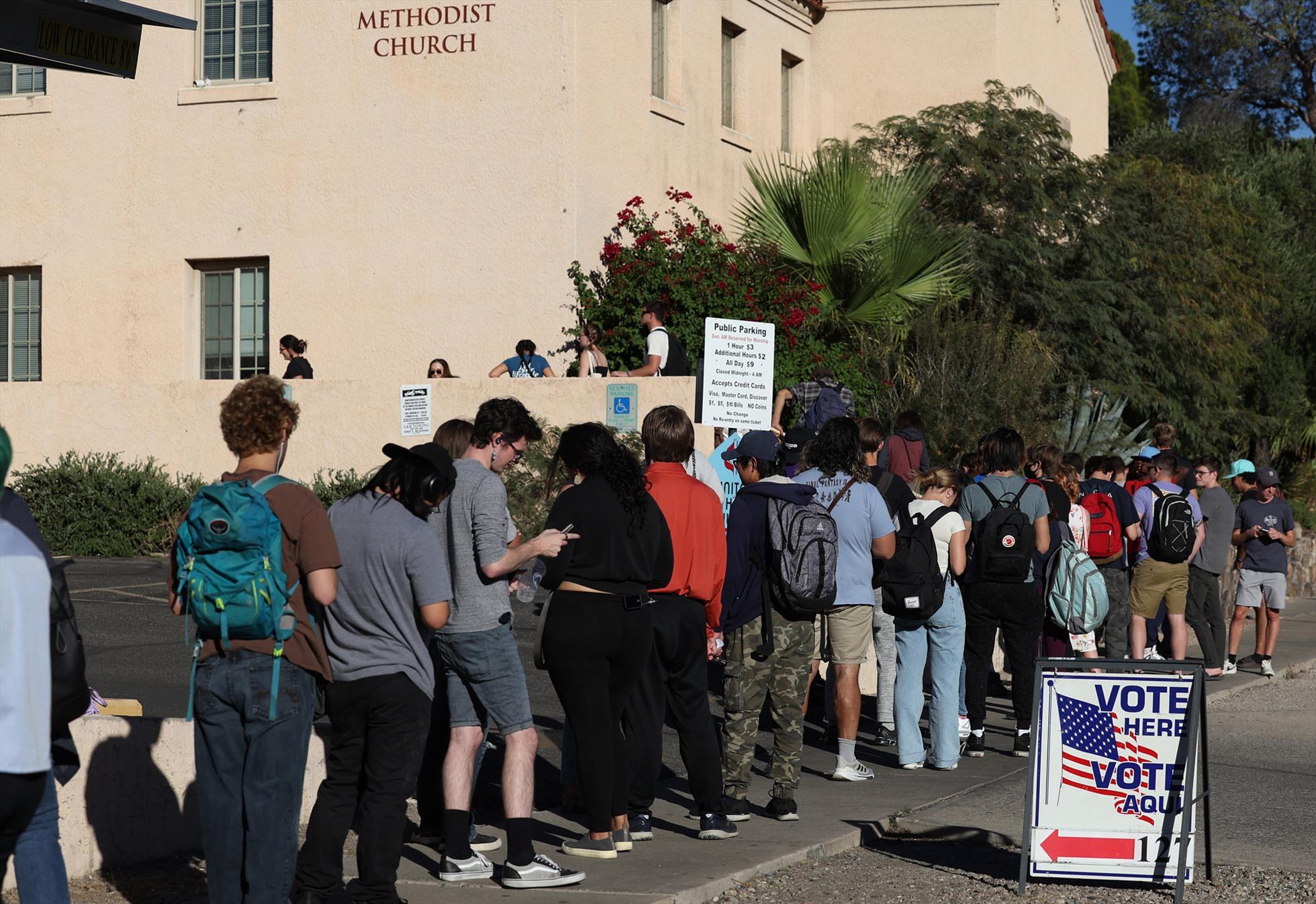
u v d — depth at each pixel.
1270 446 26.88
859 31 23.34
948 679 8.77
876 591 9.68
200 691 4.89
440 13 17.55
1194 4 47.44
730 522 7.21
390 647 5.30
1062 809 6.30
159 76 18.70
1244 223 25.64
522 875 5.90
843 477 8.35
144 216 18.80
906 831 7.32
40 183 19.20
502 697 5.93
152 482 16.02
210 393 16.62
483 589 5.89
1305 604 20.23
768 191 19.03
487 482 5.89
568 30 17.03
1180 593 12.16
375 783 5.35
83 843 6.00
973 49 22.88
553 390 15.05
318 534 4.94
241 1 18.55
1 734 3.87
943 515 8.66
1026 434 17.31
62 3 6.33
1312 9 46.25
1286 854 6.91
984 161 20.39
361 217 17.91
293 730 4.90
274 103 18.23
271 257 18.27
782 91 22.72
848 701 8.38
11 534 3.99
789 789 7.32
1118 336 20.44
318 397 16.17
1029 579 9.09
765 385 11.70
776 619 7.20
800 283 18.02
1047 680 6.37
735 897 6.08
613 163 17.73
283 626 4.84
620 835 6.62
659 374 15.16
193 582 4.81
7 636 3.89
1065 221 20.73
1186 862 6.12
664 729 9.84
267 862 4.87
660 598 6.71
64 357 19.12
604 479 6.25
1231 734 10.30
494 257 17.36
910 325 18.44
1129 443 18.55
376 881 5.33
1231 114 47.31
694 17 19.62
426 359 17.64
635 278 16.88
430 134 17.61
